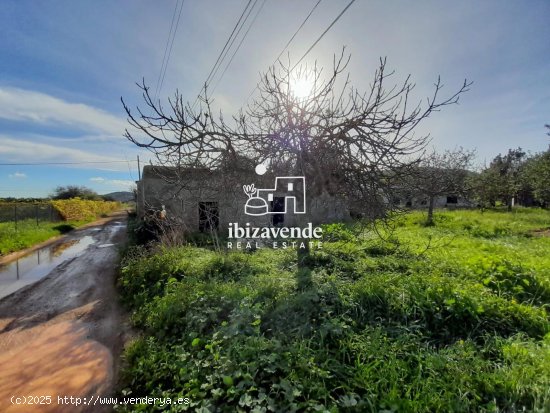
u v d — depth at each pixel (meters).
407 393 2.25
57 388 3.15
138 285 5.69
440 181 6.17
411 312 3.56
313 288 4.14
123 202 51.06
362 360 2.74
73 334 4.40
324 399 2.26
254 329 3.20
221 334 3.25
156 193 12.41
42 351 3.93
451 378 2.45
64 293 6.21
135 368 3.23
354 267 5.57
